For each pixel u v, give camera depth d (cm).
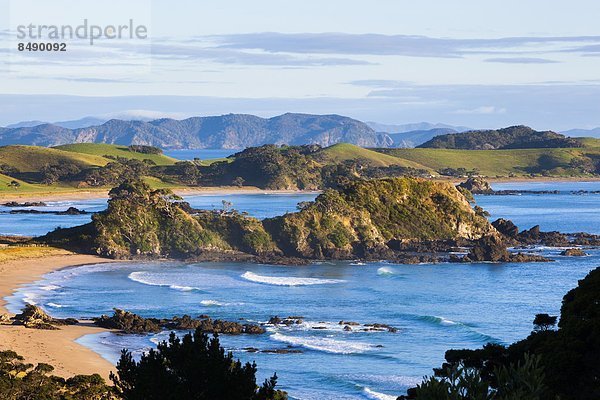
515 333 16400
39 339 15025
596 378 7931
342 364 13875
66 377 11931
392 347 15112
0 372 10350
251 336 16012
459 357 9100
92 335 15800
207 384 6769
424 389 5581
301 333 16312
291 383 12725
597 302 9494
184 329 16475
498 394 5897
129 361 7256
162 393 6662
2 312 17850
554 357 8212
